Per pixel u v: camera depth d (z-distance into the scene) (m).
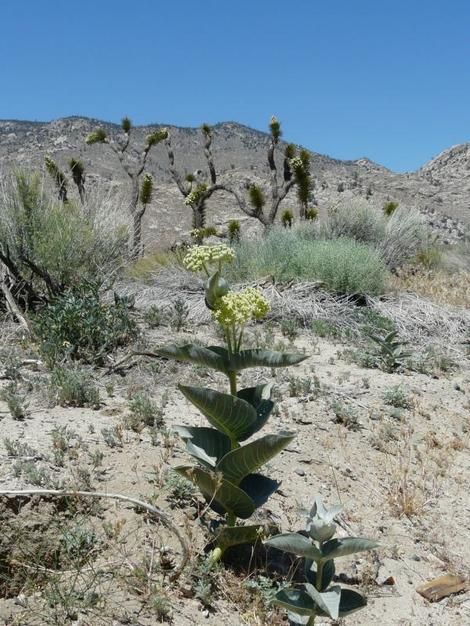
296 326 9.04
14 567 3.74
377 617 3.90
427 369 7.85
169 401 5.92
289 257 11.39
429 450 5.88
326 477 5.15
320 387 6.72
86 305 7.13
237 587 3.78
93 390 5.66
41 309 8.10
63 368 6.24
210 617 3.59
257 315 3.77
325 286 10.43
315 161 185.00
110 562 3.72
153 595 3.54
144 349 6.97
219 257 3.74
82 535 3.83
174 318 8.55
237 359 3.74
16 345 7.07
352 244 11.83
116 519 4.04
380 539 4.58
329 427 5.91
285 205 42.09
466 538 4.81
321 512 3.40
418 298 10.69
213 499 3.92
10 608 3.53
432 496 5.22
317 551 3.31
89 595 3.48
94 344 6.91
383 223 15.00
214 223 35.75
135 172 17.61
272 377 6.88
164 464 4.64
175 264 11.56
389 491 5.14
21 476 4.17
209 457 3.96
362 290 10.45
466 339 9.14
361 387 6.91
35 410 5.34
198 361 3.77
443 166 177.00
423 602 4.11
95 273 9.45
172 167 17.94
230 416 3.71
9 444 4.48
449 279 13.68
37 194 9.16
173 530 3.66
